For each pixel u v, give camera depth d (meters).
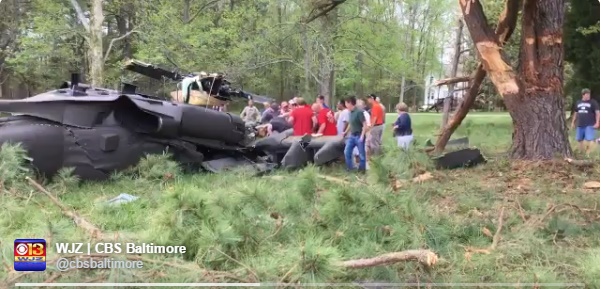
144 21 20.78
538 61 10.31
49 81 28.72
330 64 23.86
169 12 20.98
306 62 24.12
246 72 23.08
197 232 4.11
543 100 10.22
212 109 10.22
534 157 10.11
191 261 3.98
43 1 20.73
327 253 3.50
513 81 10.20
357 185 4.93
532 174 9.19
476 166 9.86
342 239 4.36
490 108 40.34
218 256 3.89
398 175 5.27
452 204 6.12
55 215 5.27
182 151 9.48
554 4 10.23
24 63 23.58
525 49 10.38
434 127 23.42
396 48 24.89
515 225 5.38
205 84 10.57
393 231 4.35
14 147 6.52
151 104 8.97
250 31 23.27
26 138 7.75
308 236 4.12
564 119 10.37
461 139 14.27
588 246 4.77
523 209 6.10
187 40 20.75
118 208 6.10
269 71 29.17
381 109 10.72
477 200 6.48
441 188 6.79
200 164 9.82
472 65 20.55
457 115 12.07
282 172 9.49
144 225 5.11
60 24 20.28
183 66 20.58
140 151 8.88
